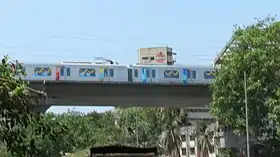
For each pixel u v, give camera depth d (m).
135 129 123.19
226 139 66.75
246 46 50.28
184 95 64.75
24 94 8.00
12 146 8.02
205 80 63.75
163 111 93.94
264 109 50.53
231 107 51.06
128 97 62.91
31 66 58.28
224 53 54.44
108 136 128.38
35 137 8.38
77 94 60.84
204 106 67.44
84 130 105.56
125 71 61.31
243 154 62.19
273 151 54.50
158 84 62.53
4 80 7.84
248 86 49.16
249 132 51.38
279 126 48.09
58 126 8.84
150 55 126.19
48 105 59.44
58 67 59.28
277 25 49.06
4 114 7.90
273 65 48.50
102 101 63.44
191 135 113.12
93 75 60.31
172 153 95.25
